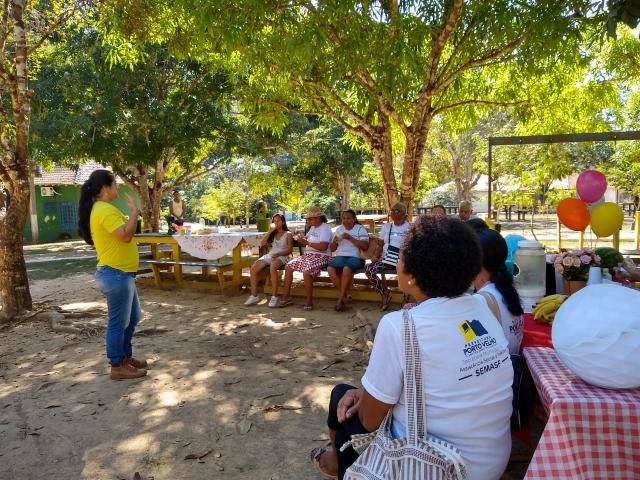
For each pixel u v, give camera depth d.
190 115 14.76
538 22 5.68
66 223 25.39
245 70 6.82
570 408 1.91
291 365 4.91
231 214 30.61
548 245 14.40
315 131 21.08
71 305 7.82
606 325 1.95
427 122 7.83
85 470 3.14
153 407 3.99
